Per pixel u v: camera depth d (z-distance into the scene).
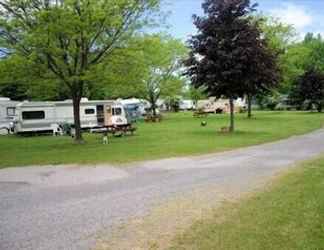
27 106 33.78
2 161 15.14
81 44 20.33
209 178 10.66
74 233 6.35
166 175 11.34
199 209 7.49
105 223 6.84
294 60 51.34
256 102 70.75
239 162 13.33
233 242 5.51
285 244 5.28
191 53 24.58
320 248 5.09
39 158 15.74
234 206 7.53
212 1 24.08
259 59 23.50
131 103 50.22
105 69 21.42
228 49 23.48
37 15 18.31
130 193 9.12
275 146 17.70
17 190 9.82
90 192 9.35
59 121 35.00
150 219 6.99
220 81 23.92
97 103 36.75
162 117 50.00
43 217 7.30
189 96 68.19
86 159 14.99
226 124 35.44
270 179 10.09
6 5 19.00
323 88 56.28
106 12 19.61
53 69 20.69
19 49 19.53
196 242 5.68
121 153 16.44
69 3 18.77
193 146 18.00
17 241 6.04
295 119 39.22
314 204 7.14
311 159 13.19
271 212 6.82
